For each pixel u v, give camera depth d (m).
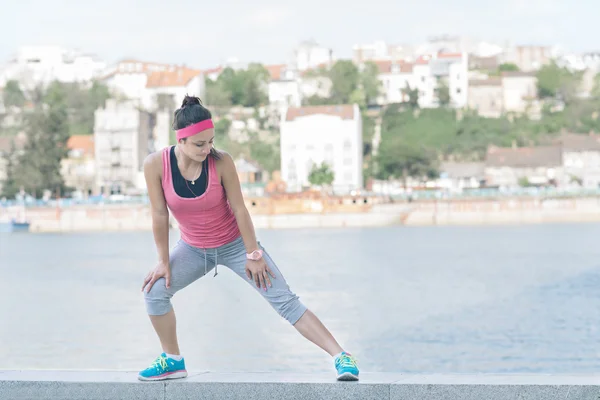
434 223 164.38
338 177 179.62
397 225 163.88
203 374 6.93
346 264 79.88
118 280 66.69
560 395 6.02
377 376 6.61
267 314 39.62
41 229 160.75
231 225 6.86
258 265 6.80
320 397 6.34
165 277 6.83
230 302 45.44
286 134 180.50
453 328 35.47
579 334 32.97
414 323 37.56
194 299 47.22
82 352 30.70
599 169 183.62
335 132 179.25
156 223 6.77
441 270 72.31
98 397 6.57
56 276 72.56
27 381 6.63
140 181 173.00
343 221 163.50
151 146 177.62
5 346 32.31
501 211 164.75
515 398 6.07
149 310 6.87
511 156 186.88
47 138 174.25
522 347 30.08
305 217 162.88
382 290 55.06
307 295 52.19
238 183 6.73
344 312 42.81
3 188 175.75
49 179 172.62
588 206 164.25
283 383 6.39
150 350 30.91
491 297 49.84
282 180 169.50
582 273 66.88
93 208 161.62
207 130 6.42
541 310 42.28
